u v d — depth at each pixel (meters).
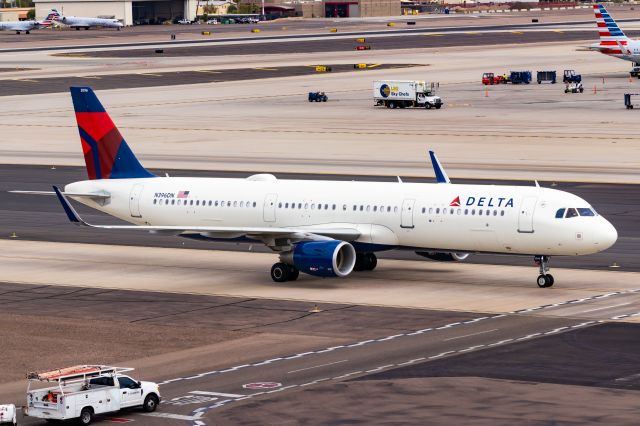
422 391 171.00
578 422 154.88
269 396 170.25
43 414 158.75
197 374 184.00
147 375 184.25
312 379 179.12
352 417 159.38
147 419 160.62
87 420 158.50
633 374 178.38
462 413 159.88
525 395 167.88
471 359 189.00
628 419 155.88
